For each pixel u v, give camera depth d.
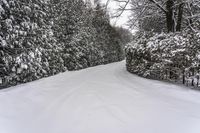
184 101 6.30
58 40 19.58
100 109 5.55
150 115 5.08
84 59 25.75
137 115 5.09
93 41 31.02
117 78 12.06
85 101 6.38
